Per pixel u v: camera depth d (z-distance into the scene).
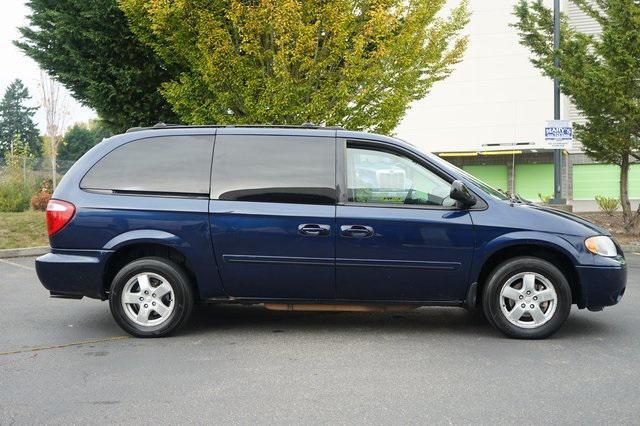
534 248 5.71
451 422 3.67
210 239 5.68
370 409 3.89
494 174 38.78
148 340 5.69
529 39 18.05
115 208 5.71
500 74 37.66
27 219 15.31
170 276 5.71
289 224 5.64
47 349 5.40
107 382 4.47
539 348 5.33
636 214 15.66
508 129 37.66
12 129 91.50
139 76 16.34
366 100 13.84
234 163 5.81
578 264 5.52
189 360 5.03
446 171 5.73
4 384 4.44
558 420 3.69
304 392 4.22
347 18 12.95
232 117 13.82
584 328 6.06
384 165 5.76
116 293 5.70
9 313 6.91
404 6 13.96
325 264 5.62
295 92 12.98
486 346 5.41
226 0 13.01
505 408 3.89
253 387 4.33
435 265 5.58
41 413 3.86
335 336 5.79
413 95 15.80
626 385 4.33
